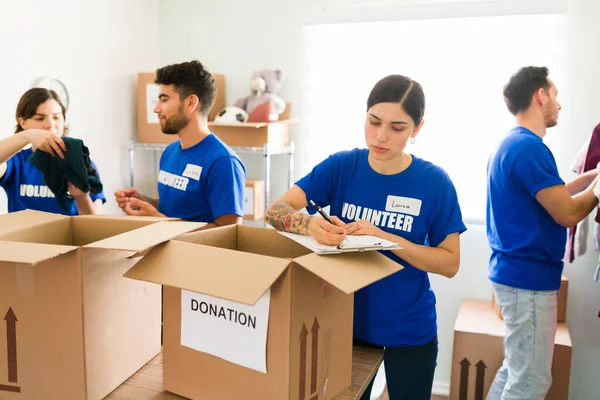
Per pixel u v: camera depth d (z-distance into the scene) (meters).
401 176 1.40
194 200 1.95
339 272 0.94
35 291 1.01
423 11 2.93
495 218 2.15
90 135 2.96
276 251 1.26
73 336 1.00
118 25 3.12
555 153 2.80
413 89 1.30
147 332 1.22
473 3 2.85
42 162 1.68
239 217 1.93
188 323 1.06
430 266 1.29
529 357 2.08
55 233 1.25
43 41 2.59
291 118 3.27
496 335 2.52
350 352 1.17
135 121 3.35
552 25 2.77
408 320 1.40
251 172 3.41
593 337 2.79
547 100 2.13
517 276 2.06
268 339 0.97
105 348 1.07
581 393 2.84
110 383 1.09
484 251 2.96
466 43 2.90
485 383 2.57
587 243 2.74
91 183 1.73
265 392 0.98
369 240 1.12
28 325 1.03
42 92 2.09
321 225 1.12
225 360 1.02
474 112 2.93
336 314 1.09
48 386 1.03
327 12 3.11
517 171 2.01
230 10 3.32
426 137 3.01
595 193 1.96
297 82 3.24
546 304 2.06
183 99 1.91
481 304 2.94
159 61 3.53
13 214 1.30
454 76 2.94
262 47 3.28
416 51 2.99
